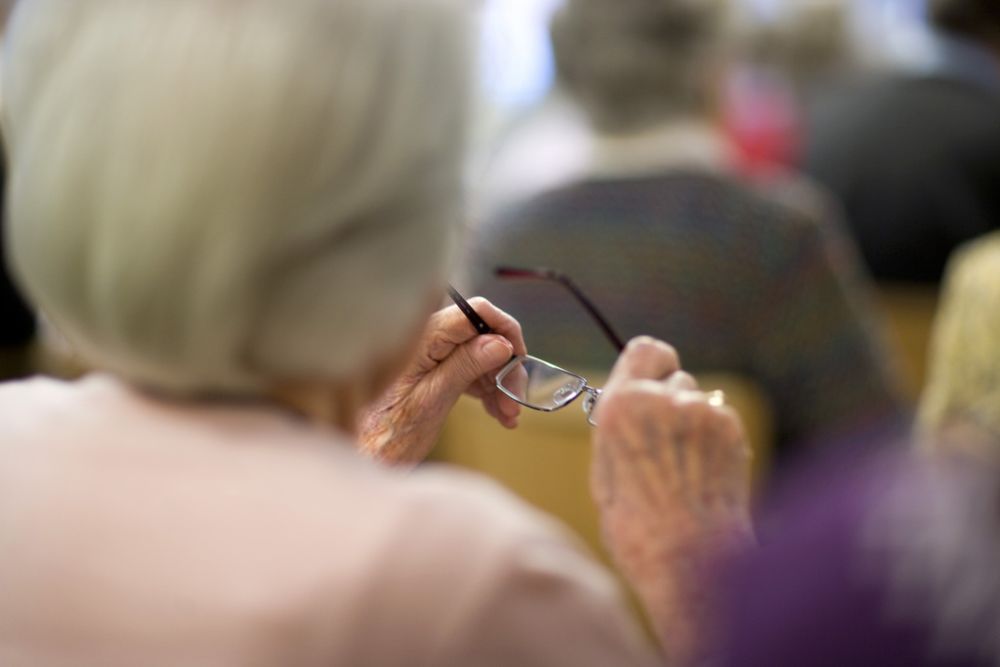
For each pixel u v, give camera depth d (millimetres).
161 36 1042
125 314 1036
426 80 1084
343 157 1040
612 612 1101
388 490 1086
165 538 1059
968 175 4102
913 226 4133
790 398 2781
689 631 1428
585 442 2740
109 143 1035
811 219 2727
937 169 4113
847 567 978
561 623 1058
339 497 1069
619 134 2822
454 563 1039
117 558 1061
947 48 4148
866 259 4211
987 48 3779
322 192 1038
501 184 3115
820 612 973
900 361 4191
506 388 1812
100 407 1149
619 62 2785
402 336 1167
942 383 2992
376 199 1068
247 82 1016
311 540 1043
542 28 2936
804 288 2709
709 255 2689
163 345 1051
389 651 1015
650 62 2787
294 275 1059
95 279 1041
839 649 958
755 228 2686
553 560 1081
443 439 3424
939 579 943
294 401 1184
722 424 1546
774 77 4469
